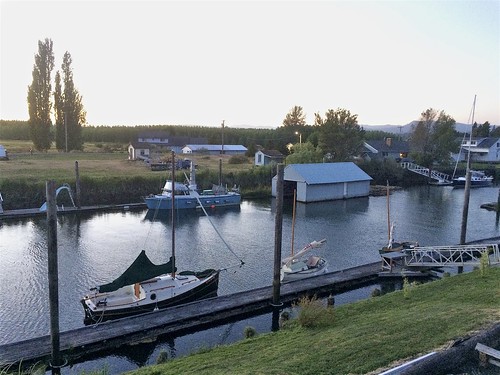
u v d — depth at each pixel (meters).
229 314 20.73
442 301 17.78
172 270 22.36
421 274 26.70
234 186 62.53
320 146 85.06
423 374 10.29
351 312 17.80
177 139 125.69
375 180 81.12
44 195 49.44
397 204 58.50
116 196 54.19
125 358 17.47
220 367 12.64
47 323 20.56
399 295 19.89
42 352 16.34
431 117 96.81
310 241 36.91
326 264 28.12
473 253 31.38
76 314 21.52
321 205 57.44
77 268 28.83
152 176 58.53
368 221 46.09
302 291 23.59
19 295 23.92
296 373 11.10
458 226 43.81
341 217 48.44
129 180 55.78
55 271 15.69
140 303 20.97
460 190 74.56
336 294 24.45
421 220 46.84
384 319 15.57
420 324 14.07
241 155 103.88
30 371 15.14
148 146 87.62
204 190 58.19
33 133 86.62
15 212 45.19
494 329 12.34
